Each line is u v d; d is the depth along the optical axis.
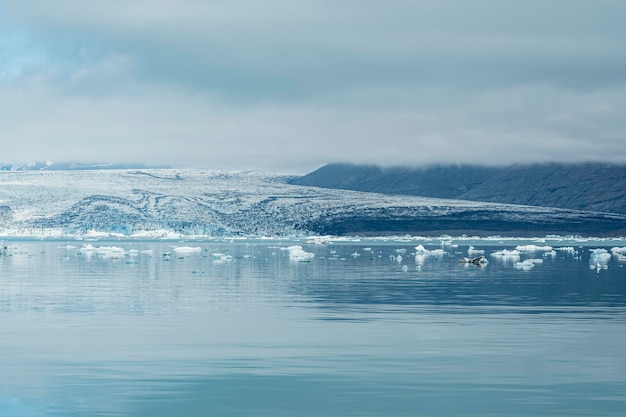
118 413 29.06
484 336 44.91
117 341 42.81
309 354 39.38
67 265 125.62
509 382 33.56
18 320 51.53
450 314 55.38
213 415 28.95
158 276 96.94
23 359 37.94
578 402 30.55
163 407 29.83
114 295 69.44
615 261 143.12
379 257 165.75
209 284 83.38
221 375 34.66
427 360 37.97
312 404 30.33
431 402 30.58
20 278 92.50
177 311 56.97
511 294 70.94
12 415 28.72
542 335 45.34
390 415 29.05
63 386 32.66
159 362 37.34
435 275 99.44
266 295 69.94
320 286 80.69
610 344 42.25
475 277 95.00
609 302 63.53
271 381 33.69
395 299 66.31
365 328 48.00
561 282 85.94
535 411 29.42
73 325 49.09
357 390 32.28
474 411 29.47
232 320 51.72
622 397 31.22
